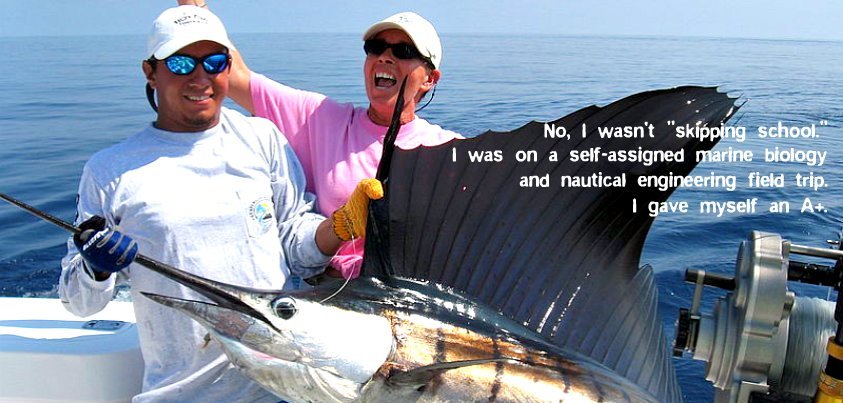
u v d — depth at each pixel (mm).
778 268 1617
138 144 2049
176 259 1984
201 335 2012
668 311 3449
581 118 1792
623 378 1783
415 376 1649
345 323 1707
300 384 1704
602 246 1825
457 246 1848
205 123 2064
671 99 1758
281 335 1665
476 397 1708
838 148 7145
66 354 2367
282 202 2273
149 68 2090
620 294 1826
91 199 2016
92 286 1919
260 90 2617
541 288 1837
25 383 2375
